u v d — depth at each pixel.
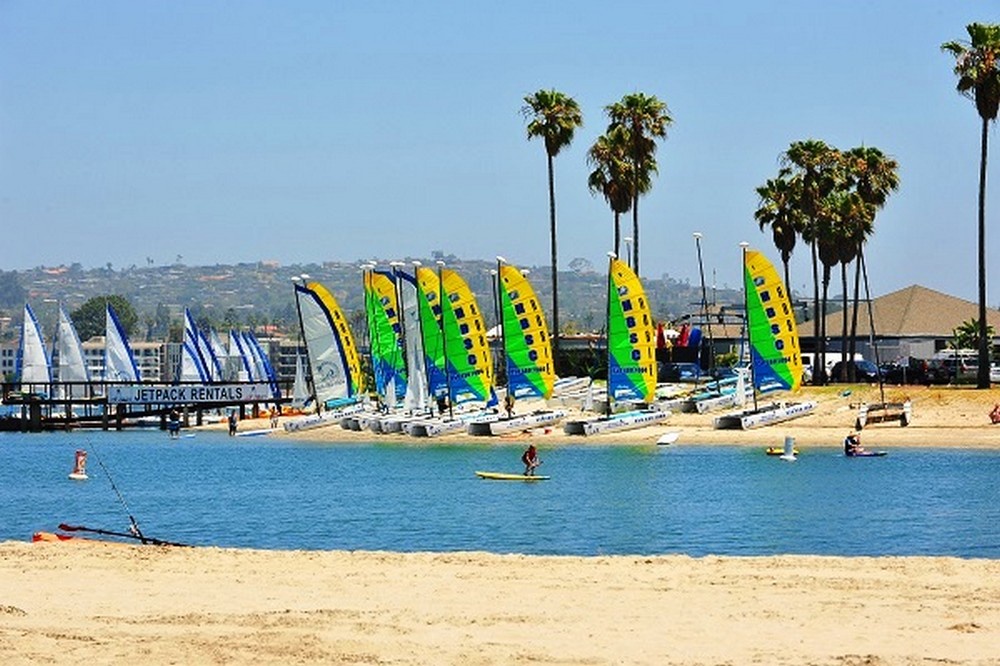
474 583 37.12
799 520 63.78
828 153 148.50
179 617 31.83
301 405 159.88
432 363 128.38
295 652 28.14
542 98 147.38
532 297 121.81
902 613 32.50
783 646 29.00
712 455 102.81
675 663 27.48
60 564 40.62
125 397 152.88
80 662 27.39
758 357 118.69
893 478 83.94
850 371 147.75
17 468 104.44
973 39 123.06
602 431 118.81
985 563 40.56
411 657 27.86
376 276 139.25
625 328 117.88
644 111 145.38
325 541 58.75
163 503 76.94
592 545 55.91
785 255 152.88
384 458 107.94
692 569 39.66
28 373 157.88
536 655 28.02
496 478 86.81
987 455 98.81
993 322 189.38
